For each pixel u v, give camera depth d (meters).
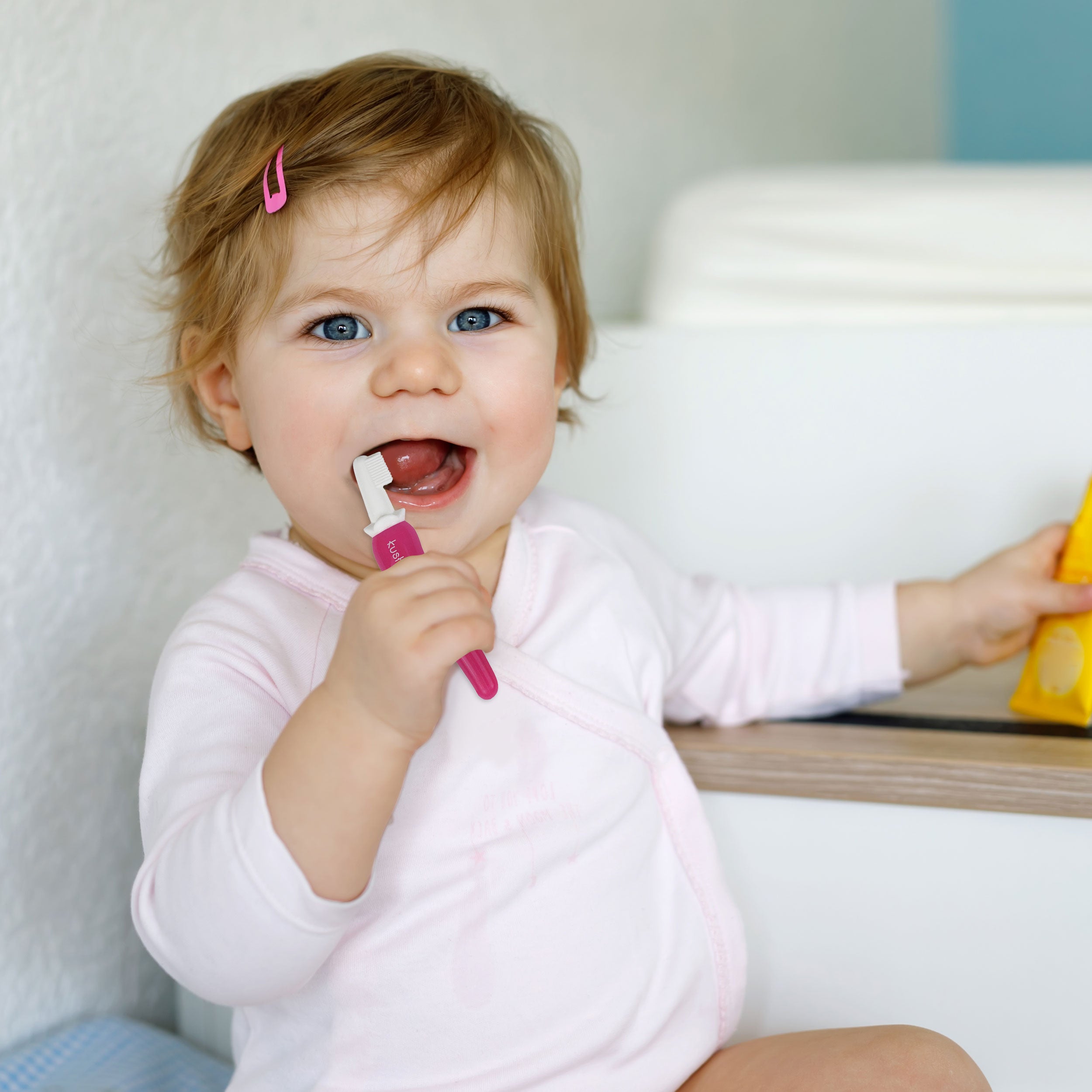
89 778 0.88
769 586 1.11
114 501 0.89
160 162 0.92
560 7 1.52
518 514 0.80
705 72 1.98
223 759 0.62
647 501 1.14
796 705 0.88
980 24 3.17
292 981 0.57
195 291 0.72
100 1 0.87
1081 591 0.83
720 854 0.79
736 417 1.12
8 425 0.81
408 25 1.21
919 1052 0.63
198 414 0.86
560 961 0.64
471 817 0.65
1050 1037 0.72
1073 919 0.71
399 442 0.68
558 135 1.07
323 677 0.66
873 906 0.75
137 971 0.92
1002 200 1.14
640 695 0.75
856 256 1.16
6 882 0.82
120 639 0.90
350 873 0.55
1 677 0.81
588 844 0.67
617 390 1.14
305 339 0.67
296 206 0.66
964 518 1.08
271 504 1.05
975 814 0.73
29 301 0.82
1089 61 3.09
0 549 0.80
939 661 0.88
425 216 0.66
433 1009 0.63
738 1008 0.72
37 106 0.82
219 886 0.55
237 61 0.99
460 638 0.55
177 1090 0.79
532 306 0.71
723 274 1.19
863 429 1.10
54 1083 0.78
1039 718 0.85
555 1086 0.63
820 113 2.50
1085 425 1.06
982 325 1.07
